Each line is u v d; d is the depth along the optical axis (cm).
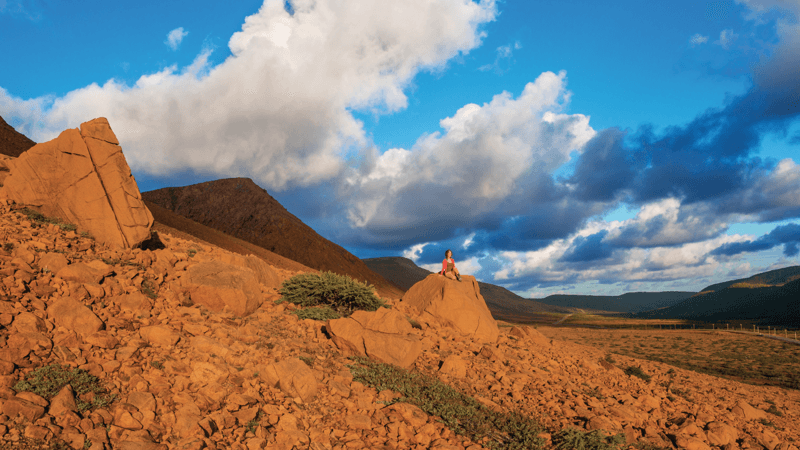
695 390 1722
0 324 639
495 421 836
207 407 623
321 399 750
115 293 913
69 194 1232
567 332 8069
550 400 1034
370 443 664
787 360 4450
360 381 867
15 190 1223
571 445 781
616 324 18112
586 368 1565
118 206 1240
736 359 4556
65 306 733
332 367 902
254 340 902
